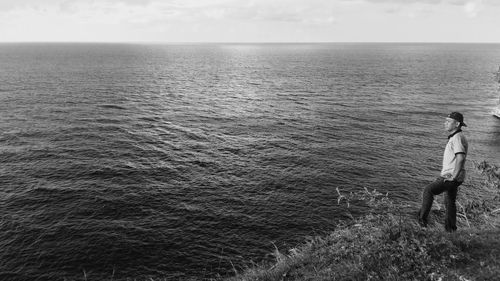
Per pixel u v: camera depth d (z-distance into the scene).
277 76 127.25
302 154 40.31
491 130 52.41
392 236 7.61
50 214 25.94
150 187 31.06
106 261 20.84
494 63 186.75
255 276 8.53
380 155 40.00
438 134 48.88
